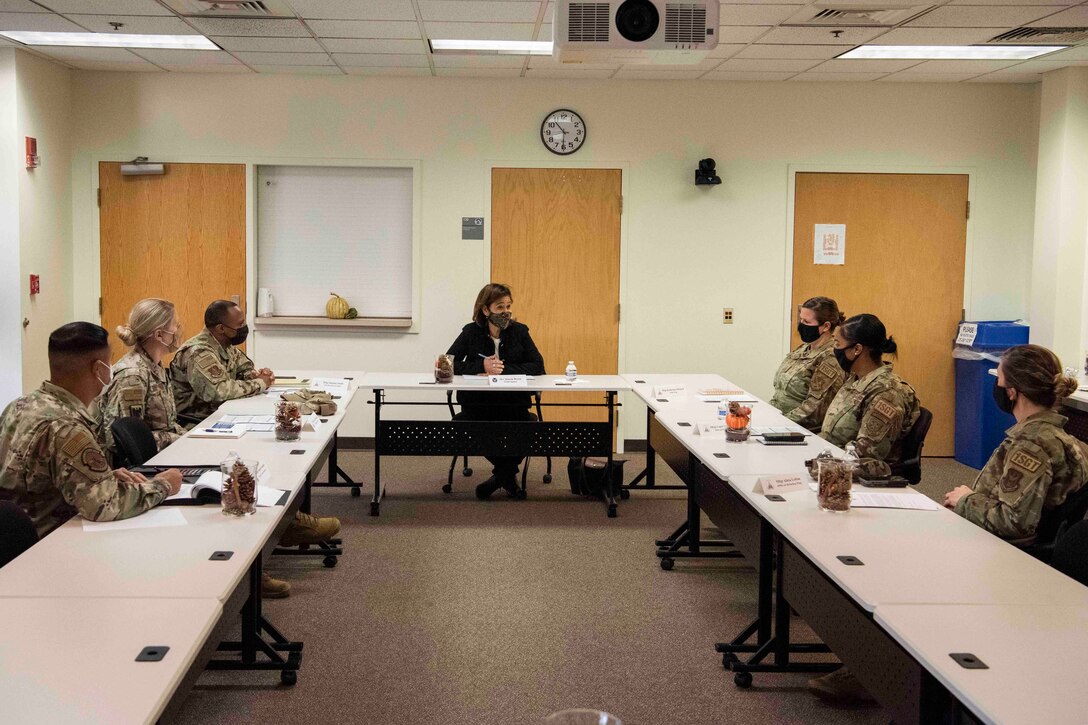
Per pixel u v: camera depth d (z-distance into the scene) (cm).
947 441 694
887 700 206
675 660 335
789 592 290
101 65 629
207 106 656
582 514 526
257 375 500
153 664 170
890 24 490
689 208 677
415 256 674
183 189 661
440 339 682
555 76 652
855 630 227
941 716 187
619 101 667
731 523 353
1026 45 542
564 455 537
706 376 578
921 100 673
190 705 296
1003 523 274
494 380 532
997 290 688
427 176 669
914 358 690
